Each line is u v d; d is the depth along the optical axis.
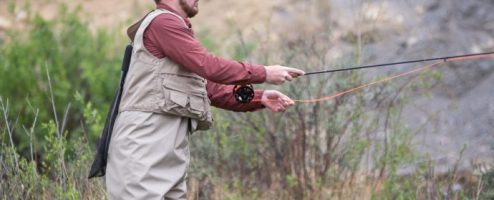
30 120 15.95
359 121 13.63
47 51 17.16
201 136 13.40
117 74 16.95
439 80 16.30
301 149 13.25
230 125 13.66
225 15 22.80
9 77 16.36
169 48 8.48
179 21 8.59
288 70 9.03
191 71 8.62
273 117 13.42
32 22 18.66
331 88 13.32
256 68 8.83
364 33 17.16
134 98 8.60
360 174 13.32
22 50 16.95
